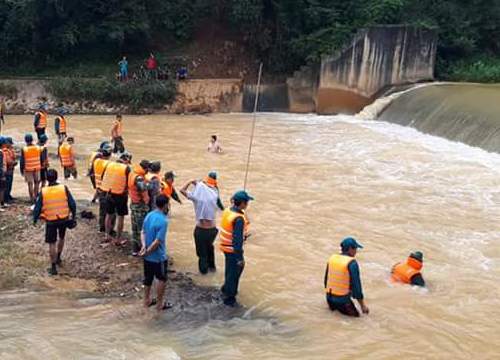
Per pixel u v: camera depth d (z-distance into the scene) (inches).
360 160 766.5
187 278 392.2
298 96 1231.5
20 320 324.8
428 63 1210.0
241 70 1278.3
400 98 1115.3
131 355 291.4
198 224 393.1
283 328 331.6
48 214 378.9
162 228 330.0
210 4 1282.0
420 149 823.1
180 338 314.7
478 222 537.0
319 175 692.1
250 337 319.3
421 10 1311.5
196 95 1189.1
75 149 797.2
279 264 430.0
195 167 716.7
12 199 537.3
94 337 309.3
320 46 1196.5
